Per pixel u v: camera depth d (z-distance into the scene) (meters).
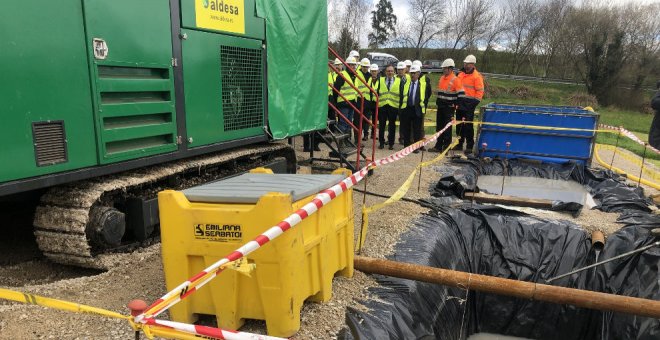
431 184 8.16
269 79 6.20
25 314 3.31
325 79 7.60
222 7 5.25
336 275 4.12
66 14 3.57
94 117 3.85
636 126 22.81
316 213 3.34
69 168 3.69
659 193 7.89
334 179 3.70
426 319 4.21
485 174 9.57
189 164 5.02
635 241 5.79
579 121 9.59
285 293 2.95
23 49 3.30
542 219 6.45
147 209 4.48
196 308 3.16
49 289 3.73
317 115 7.49
